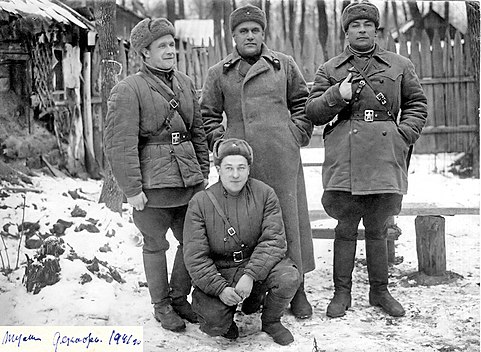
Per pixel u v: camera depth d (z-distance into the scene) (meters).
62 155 5.97
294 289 2.70
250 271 2.67
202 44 7.42
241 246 2.77
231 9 7.29
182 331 2.92
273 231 2.75
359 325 2.97
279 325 2.81
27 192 4.46
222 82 3.12
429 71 7.43
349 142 3.00
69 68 6.08
